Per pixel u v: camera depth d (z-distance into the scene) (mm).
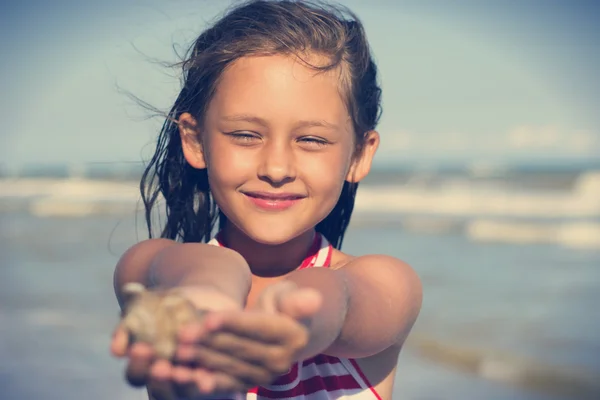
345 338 1703
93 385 6879
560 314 9984
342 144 2045
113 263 14406
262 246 2162
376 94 2412
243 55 1956
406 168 50406
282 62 1941
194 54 2297
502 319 9789
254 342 1035
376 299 1754
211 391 1004
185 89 2289
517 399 6711
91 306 10367
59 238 19547
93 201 30438
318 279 1560
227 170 1959
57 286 12031
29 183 42156
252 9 2152
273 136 1929
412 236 19438
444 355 8102
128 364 981
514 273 13516
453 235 19453
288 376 1965
